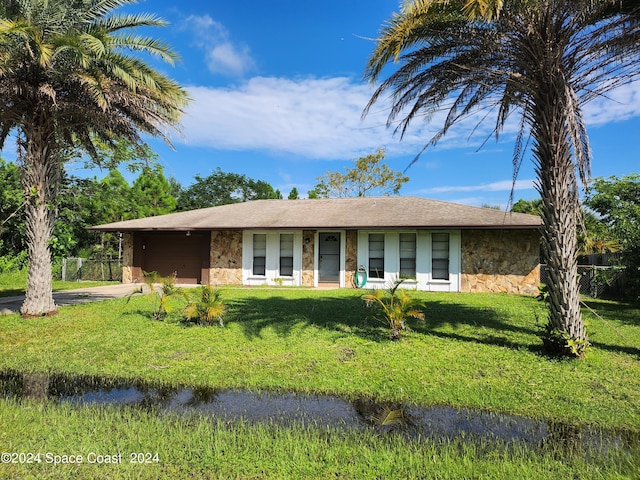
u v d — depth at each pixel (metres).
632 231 11.73
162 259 19.19
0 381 5.34
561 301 6.30
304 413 4.30
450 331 8.03
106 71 9.16
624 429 3.88
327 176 40.09
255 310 10.53
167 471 3.07
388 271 16.34
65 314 9.95
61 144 10.66
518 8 5.74
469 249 15.50
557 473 3.02
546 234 6.54
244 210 20.39
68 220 16.97
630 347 6.79
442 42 7.12
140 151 11.34
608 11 6.05
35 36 7.80
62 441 3.52
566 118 5.54
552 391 4.80
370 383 5.15
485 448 3.50
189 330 8.16
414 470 3.07
